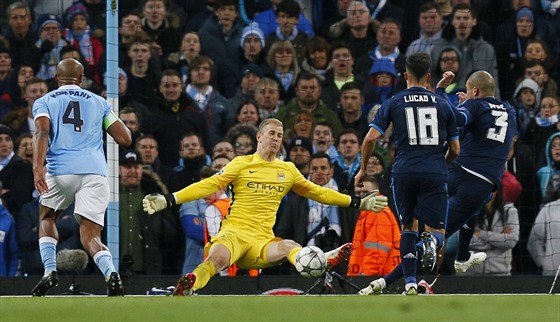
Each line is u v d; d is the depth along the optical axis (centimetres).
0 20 4694
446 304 2283
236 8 4762
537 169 4441
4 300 2328
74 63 3034
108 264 2881
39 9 4775
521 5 4972
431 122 3000
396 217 4122
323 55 4691
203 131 4466
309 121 4403
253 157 3166
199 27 4772
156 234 4066
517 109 4616
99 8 4800
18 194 4181
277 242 3084
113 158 3803
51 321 2138
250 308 2248
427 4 4841
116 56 3881
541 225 4291
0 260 4069
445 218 3028
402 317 2169
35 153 2862
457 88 4738
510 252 4178
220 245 3045
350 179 4225
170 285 3903
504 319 2150
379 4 4962
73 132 2953
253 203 3122
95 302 2305
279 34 4794
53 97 2969
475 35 4844
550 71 4891
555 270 4253
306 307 2255
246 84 4578
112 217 3794
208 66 4538
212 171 4141
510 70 4847
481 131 3222
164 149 4397
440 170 3005
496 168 3234
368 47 4797
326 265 2997
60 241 4006
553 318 2161
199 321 2139
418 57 3061
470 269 4178
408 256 3041
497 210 4178
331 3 4975
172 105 4441
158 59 4584
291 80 4688
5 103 4566
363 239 3900
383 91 4666
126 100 4475
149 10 4709
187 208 4078
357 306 2261
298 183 3180
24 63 4625
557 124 4562
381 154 4384
